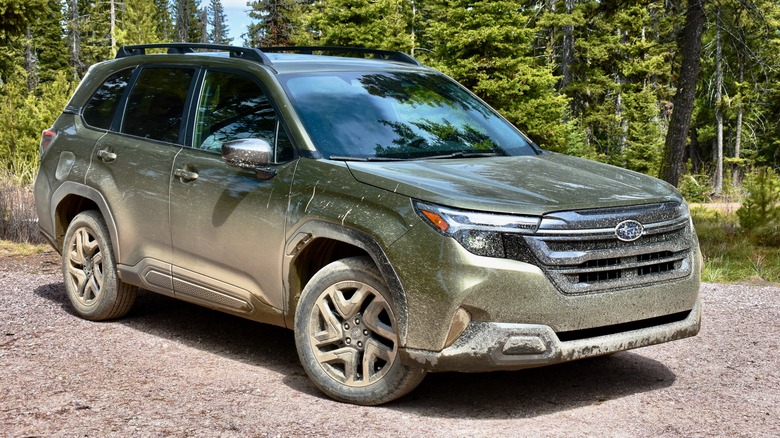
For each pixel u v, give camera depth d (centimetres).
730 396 471
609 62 4412
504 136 546
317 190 455
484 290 397
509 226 403
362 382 442
